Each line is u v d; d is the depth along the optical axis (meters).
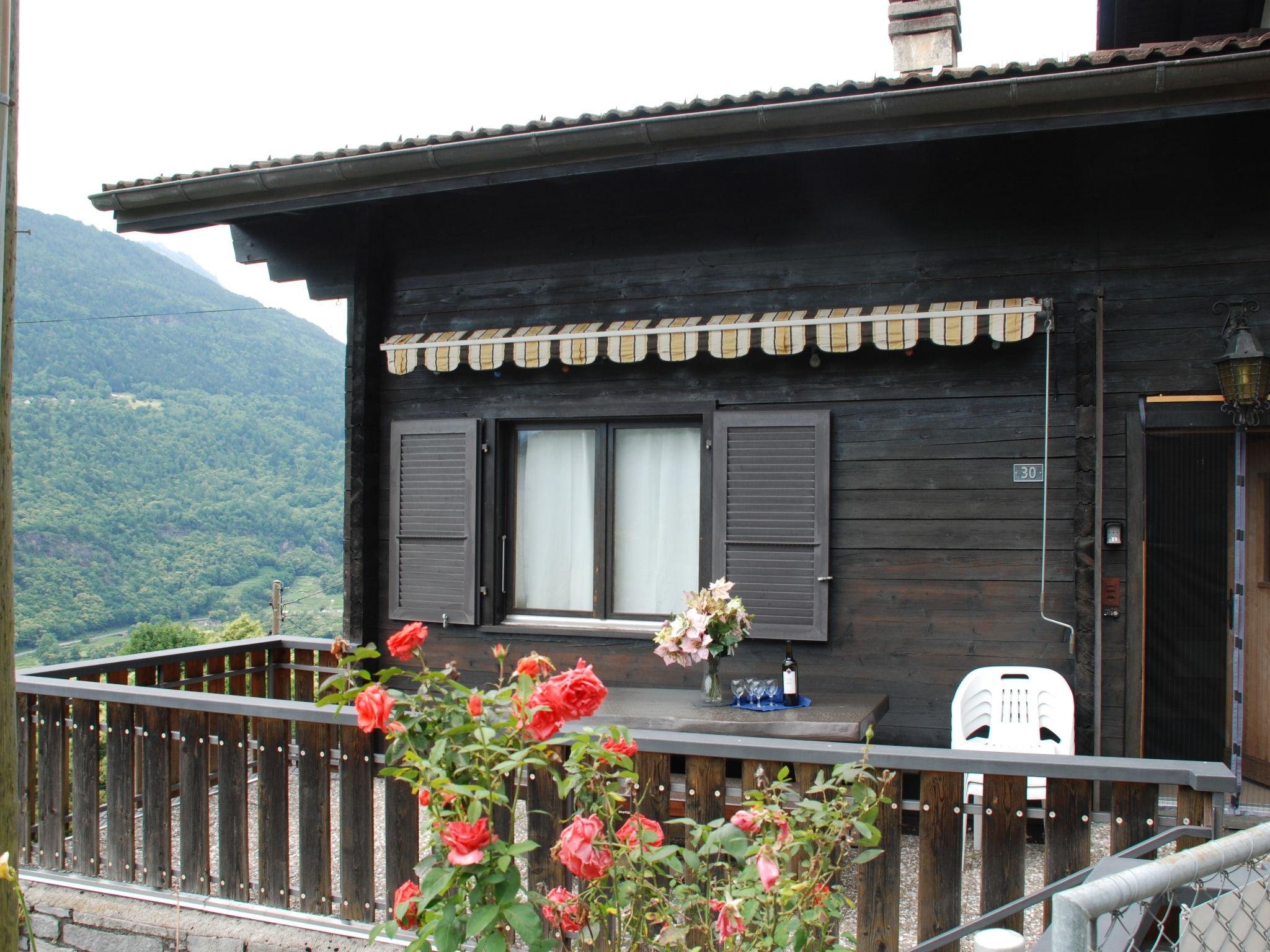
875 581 5.22
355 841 3.68
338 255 6.52
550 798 3.30
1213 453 4.89
